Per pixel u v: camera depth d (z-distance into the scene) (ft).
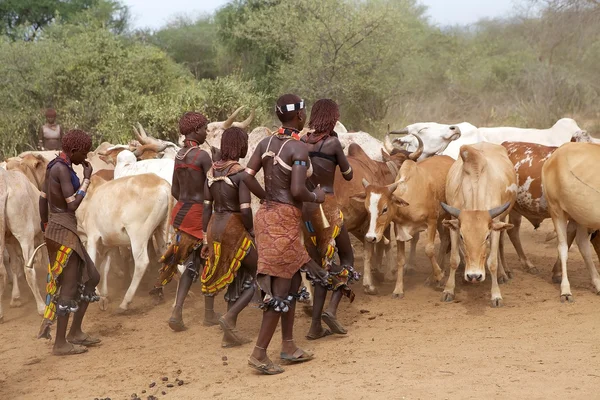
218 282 21.66
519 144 31.35
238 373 19.97
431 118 81.61
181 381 19.48
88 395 18.99
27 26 100.07
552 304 25.77
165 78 76.54
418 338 22.30
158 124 59.77
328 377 18.84
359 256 35.65
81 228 29.96
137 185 26.99
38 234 30.09
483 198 25.96
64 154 21.81
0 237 26.63
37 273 33.91
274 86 78.38
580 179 25.76
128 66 72.59
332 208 22.07
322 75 72.23
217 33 98.89
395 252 31.50
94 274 22.63
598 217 25.73
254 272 21.88
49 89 72.02
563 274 26.53
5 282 29.30
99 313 27.45
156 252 31.58
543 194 28.96
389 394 16.89
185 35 128.88
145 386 19.44
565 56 89.86
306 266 19.79
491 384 17.24
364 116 74.28
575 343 20.68
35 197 28.71
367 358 20.42
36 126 69.67
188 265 24.38
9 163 35.35
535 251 35.91
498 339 21.66
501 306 25.86
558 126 41.96
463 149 26.11
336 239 22.77
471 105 87.30
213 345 22.94
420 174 27.96
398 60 75.05
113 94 68.95
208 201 21.84
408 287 29.55
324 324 24.54
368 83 72.13
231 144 21.08
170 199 27.45
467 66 95.61
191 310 27.50
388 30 73.46
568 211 26.53
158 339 23.98
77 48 73.77
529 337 21.70
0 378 20.74
